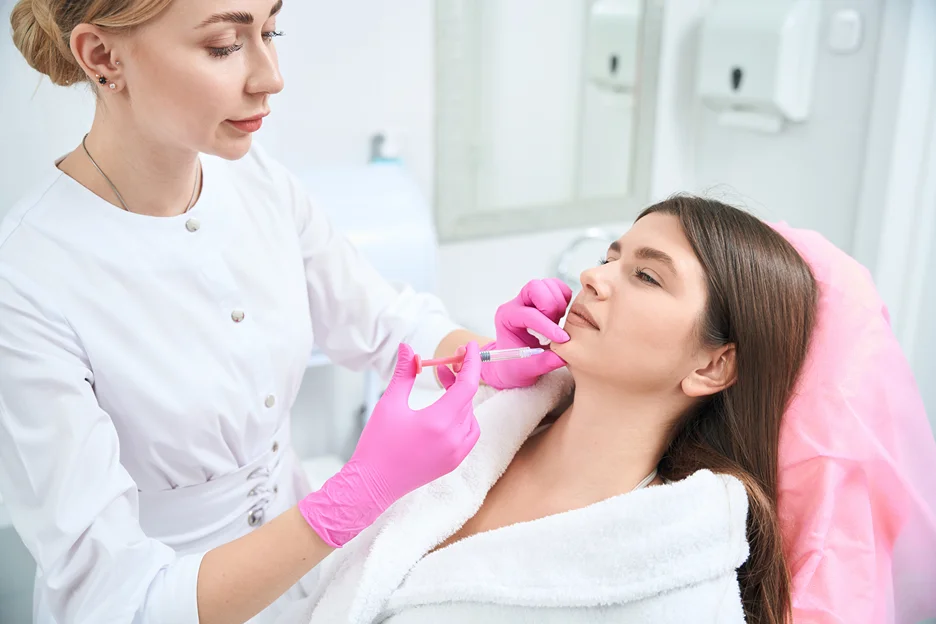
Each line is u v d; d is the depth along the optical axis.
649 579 0.84
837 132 1.82
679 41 2.08
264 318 1.03
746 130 2.04
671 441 0.99
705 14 2.04
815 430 0.97
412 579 0.92
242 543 0.83
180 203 0.97
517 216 2.06
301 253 1.14
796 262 0.95
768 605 0.89
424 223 1.62
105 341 0.90
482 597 0.88
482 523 0.99
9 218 0.90
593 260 2.06
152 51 0.78
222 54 0.80
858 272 1.04
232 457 1.03
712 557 0.84
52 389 0.82
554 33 1.93
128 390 0.91
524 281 2.14
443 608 0.90
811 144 1.89
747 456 0.95
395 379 0.88
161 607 0.79
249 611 0.82
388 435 0.83
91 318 0.89
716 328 0.90
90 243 0.90
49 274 0.88
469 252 2.06
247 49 0.82
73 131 1.39
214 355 0.97
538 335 1.01
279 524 0.82
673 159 2.21
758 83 1.87
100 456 0.82
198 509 1.03
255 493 1.08
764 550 0.90
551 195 2.09
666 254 0.90
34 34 0.85
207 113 0.81
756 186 2.05
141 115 0.83
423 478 0.83
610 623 0.85
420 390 1.83
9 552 1.41
